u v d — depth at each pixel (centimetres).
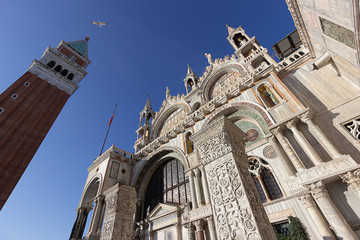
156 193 2078
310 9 898
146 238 1730
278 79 1412
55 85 3397
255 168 1294
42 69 3378
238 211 548
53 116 3117
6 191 2250
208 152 754
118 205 1228
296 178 1008
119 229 1144
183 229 1480
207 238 1252
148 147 2369
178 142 1978
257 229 483
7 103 2742
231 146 691
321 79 1282
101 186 2064
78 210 2256
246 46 2328
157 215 1752
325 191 854
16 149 2530
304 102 1253
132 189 1377
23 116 2780
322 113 1127
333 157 910
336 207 816
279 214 1019
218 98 1880
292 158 1034
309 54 1426
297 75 1436
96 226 1834
